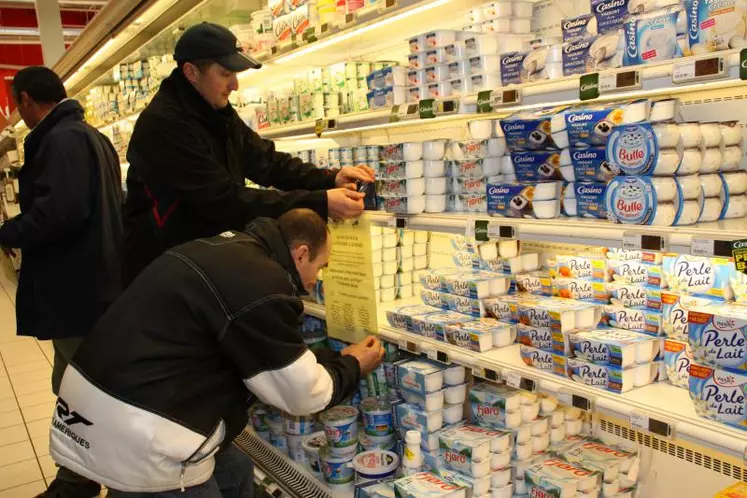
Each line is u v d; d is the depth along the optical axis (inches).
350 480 94.5
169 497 68.3
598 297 77.0
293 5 107.9
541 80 64.0
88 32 192.4
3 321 299.0
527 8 84.3
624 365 63.5
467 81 78.4
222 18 151.7
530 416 82.4
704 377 55.2
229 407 68.4
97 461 63.3
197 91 87.0
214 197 82.7
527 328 73.8
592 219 63.6
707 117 73.4
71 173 109.0
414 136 120.6
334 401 72.6
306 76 111.1
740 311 55.2
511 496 80.7
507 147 74.4
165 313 63.6
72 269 114.1
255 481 107.7
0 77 687.1
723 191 59.1
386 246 106.0
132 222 96.1
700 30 52.4
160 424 62.1
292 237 72.3
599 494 76.6
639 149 57.4
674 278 69.3
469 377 90.2
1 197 472.1
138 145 85.8
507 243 90.2
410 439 83.3
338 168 98.9
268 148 100.7
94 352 64.4
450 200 83.7
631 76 53.4
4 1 535.8
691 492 78.3
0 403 188.4
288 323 64.7
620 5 63.3
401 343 88.4
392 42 114.3
